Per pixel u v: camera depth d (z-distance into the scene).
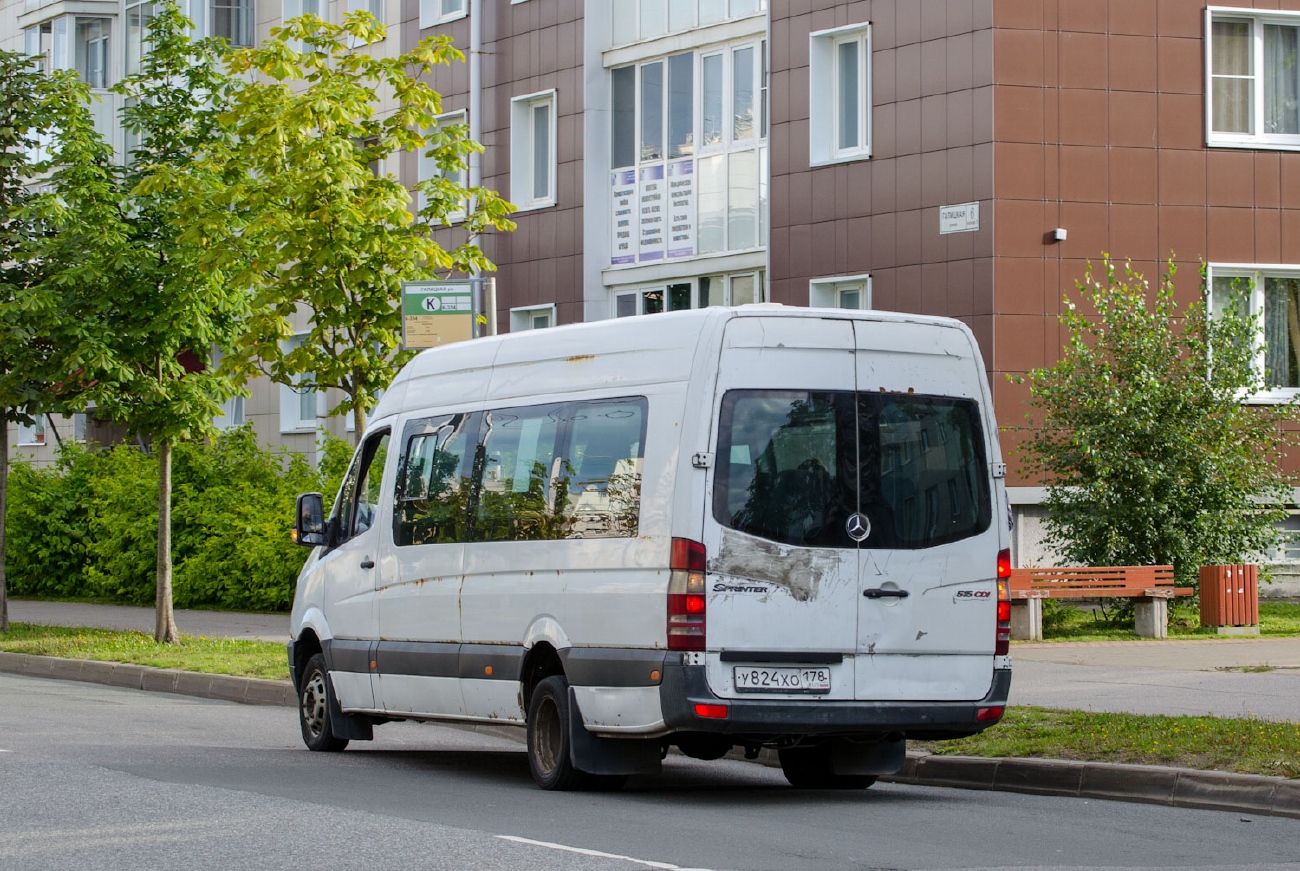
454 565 12.55
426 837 8.92
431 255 19.67
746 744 10.97
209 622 26.97
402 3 35.75
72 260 23.33
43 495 35.12
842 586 10.71
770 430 10.69
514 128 33.28
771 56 28.38
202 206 20.06
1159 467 22.17
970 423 11.23
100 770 11.77
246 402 40.41
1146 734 12.06
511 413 12.27
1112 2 25.95
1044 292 25.58
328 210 19.20
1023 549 25.42
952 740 12.70
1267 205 26.48
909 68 26.45
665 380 10.87
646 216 31.20
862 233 27.03
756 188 29.30
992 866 8.34
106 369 22.45
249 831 9.12
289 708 18.03
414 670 12.88
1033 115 25.62
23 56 24.36
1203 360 22.75
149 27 23.42
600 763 11.05
